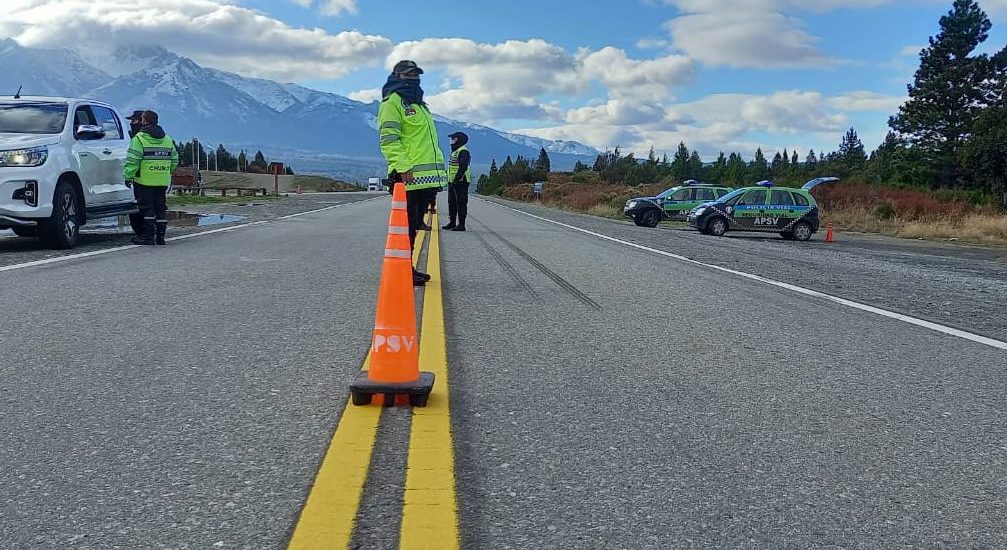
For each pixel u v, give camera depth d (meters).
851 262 13.23
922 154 51.94
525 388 3.97
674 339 5.41
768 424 3.53
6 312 5.62
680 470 2.92
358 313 5.91
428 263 9.55
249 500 2.53
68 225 10.06
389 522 2.39
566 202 49.44
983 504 2.71
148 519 2.39
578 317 6.14
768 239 22.36
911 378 4.52
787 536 2.41
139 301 6.18
